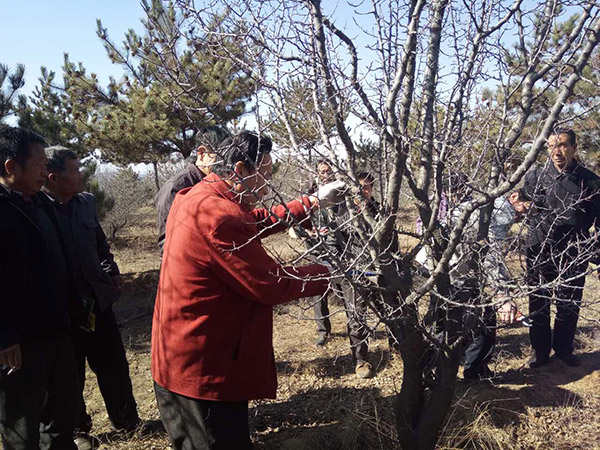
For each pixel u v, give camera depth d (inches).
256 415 121.8
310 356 160.9
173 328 73.3
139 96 262.4
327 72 70.5
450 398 84.7
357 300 82.2
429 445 87.0
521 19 76.0
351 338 139.6
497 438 101.4
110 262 128.5
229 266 69.4
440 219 90.8
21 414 84.1
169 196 107.9
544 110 78.3
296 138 75.5
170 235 75.2
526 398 121.2
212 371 72.9
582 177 127.2
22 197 86.7
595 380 130.6
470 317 83.4
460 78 74.5
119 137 274.7
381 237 77.2
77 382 95.3
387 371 143.8
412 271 90.8
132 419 118.1
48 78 288.8
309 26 70.3
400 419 89.7
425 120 78.1
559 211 122.8
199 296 71.7
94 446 113.0
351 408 119.0
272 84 68.6
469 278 84.8
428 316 90.4
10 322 79.8
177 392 73.4
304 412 122.0
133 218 472.7
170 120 272.7
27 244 85.1
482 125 81.2
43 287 86.7
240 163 70.7
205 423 73.7
